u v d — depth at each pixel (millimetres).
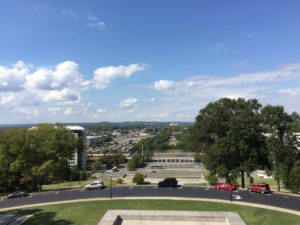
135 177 72062
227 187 53375
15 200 50188
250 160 61125
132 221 33219
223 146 61500
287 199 44688
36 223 34969
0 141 70250
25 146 69125
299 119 60812
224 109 66812
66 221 35312
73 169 124688
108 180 95812
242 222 30547
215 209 38719
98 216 36812
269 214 36281
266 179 99812
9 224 34812
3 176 69562
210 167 65750
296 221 33688
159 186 57750
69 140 72688
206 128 66688
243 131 60531
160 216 33375
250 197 46219
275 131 60844
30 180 69062
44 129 72000
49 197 51188
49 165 66500
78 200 46719
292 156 57719
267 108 61281
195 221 32938
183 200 44406
